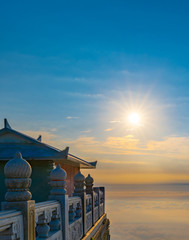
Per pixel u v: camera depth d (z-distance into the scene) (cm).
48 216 773
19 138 1222
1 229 537
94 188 1734
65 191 891
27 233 596
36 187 1202
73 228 1018
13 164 603
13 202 599
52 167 1212
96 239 1425
